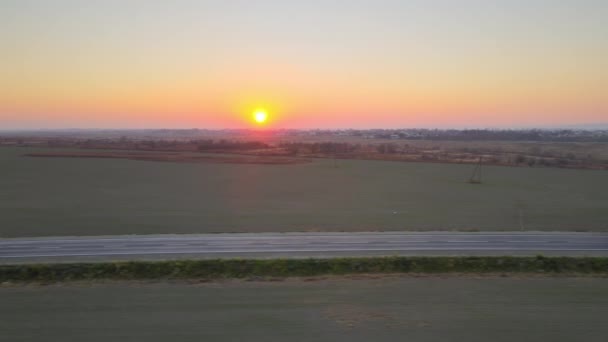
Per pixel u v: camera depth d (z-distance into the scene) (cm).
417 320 1958
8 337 1772
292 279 2541
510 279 2567
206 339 1756
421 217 4700
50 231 3753
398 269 2695
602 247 3222
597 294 2327
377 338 1777
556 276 2631
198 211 4950
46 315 1995
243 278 2548
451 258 2800
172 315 1997
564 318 1994
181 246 3181
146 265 2620
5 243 3259
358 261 2744
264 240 3409
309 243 3300
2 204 5316
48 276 2511
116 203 5469
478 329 1867
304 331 1836
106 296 2244
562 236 3638
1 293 2283
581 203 5897
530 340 1777
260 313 2027
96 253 2961
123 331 1823
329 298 2230
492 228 4081
